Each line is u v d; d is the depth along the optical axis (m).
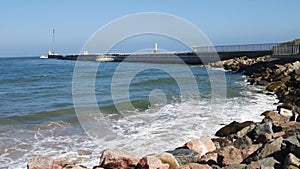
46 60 99.56
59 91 24.23
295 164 5.68
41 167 7.10
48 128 11.89
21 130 11.66
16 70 55.31
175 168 6.96
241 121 11.99
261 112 13.64
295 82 20.00
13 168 8.03
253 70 32.94
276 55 40.62
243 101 16.56
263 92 20.03
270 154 6.57
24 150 9.31
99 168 6.89
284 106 13.50
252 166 6.09
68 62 75.31
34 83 31.69
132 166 6.90
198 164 6.73
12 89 26.52
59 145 9.70
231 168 6.34
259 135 8.66
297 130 8.08
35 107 16.92
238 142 8.69
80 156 8.73
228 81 27.45
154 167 6.61
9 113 15.17
